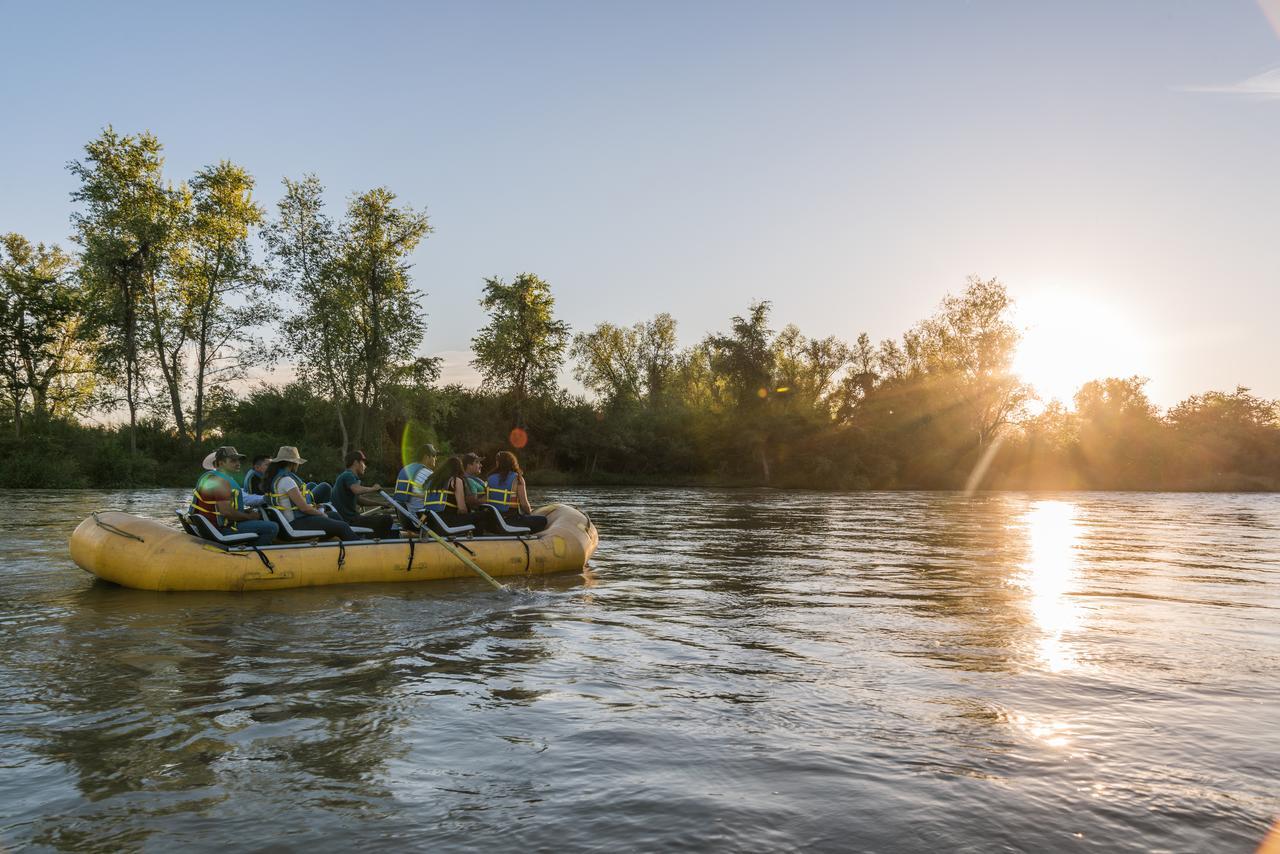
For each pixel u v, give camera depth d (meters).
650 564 11.29
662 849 2.86
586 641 6.33
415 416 41.53
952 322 55.72
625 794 3.36
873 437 53.03
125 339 36.09
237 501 8.84
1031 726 4.26
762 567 11.03
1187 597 8.68
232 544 8.66
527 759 3.76
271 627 6.75
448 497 9.88
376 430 40.75
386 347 39.62
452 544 9.50
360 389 39.81
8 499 25.22
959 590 9.08
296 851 2.85
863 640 6.43
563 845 2.89
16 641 6.17
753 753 3.85
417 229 39.81
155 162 37.09
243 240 38.94
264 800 3.28
